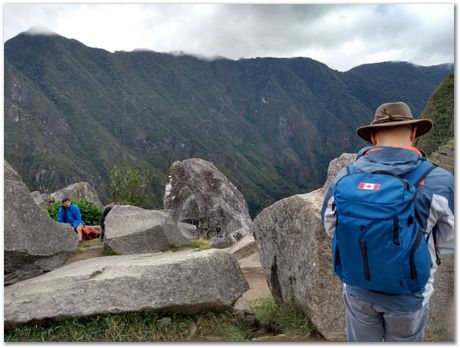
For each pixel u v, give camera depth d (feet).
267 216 22.02
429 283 10.67
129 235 33.12
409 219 9.86
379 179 10.32
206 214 63.05
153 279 17.15
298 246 18.58
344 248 10.32
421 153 11.32
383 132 11.71
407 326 10.55
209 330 17.39
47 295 16.74
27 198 21.30
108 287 16.92
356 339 11.37
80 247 34.99
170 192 67.31
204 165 68.28
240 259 39.81
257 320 19.48
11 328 16.34
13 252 20.01
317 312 16.76
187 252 22.91
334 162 19.51
